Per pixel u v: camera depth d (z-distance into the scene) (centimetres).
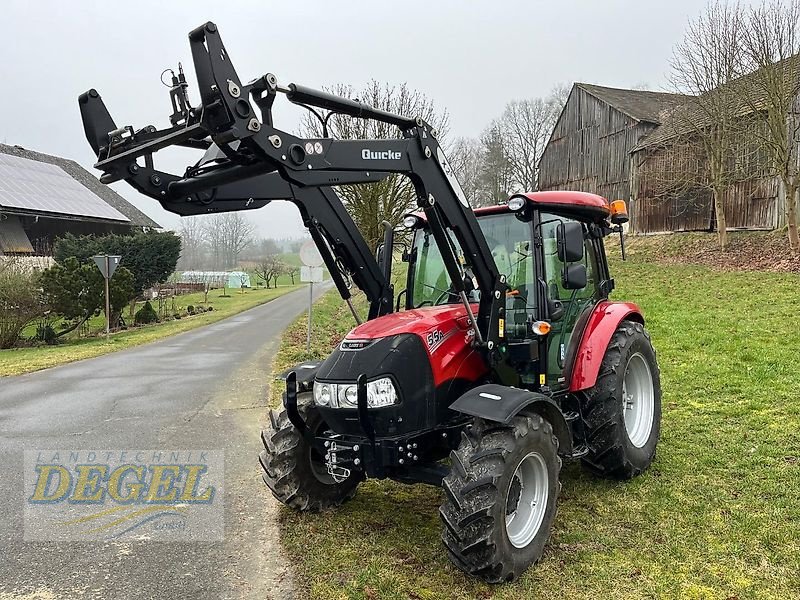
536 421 350
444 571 347
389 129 1709
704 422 597
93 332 2086
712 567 340
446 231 370
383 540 391
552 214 442
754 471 473
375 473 357
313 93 308
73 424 736
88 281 1950
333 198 422
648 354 509
